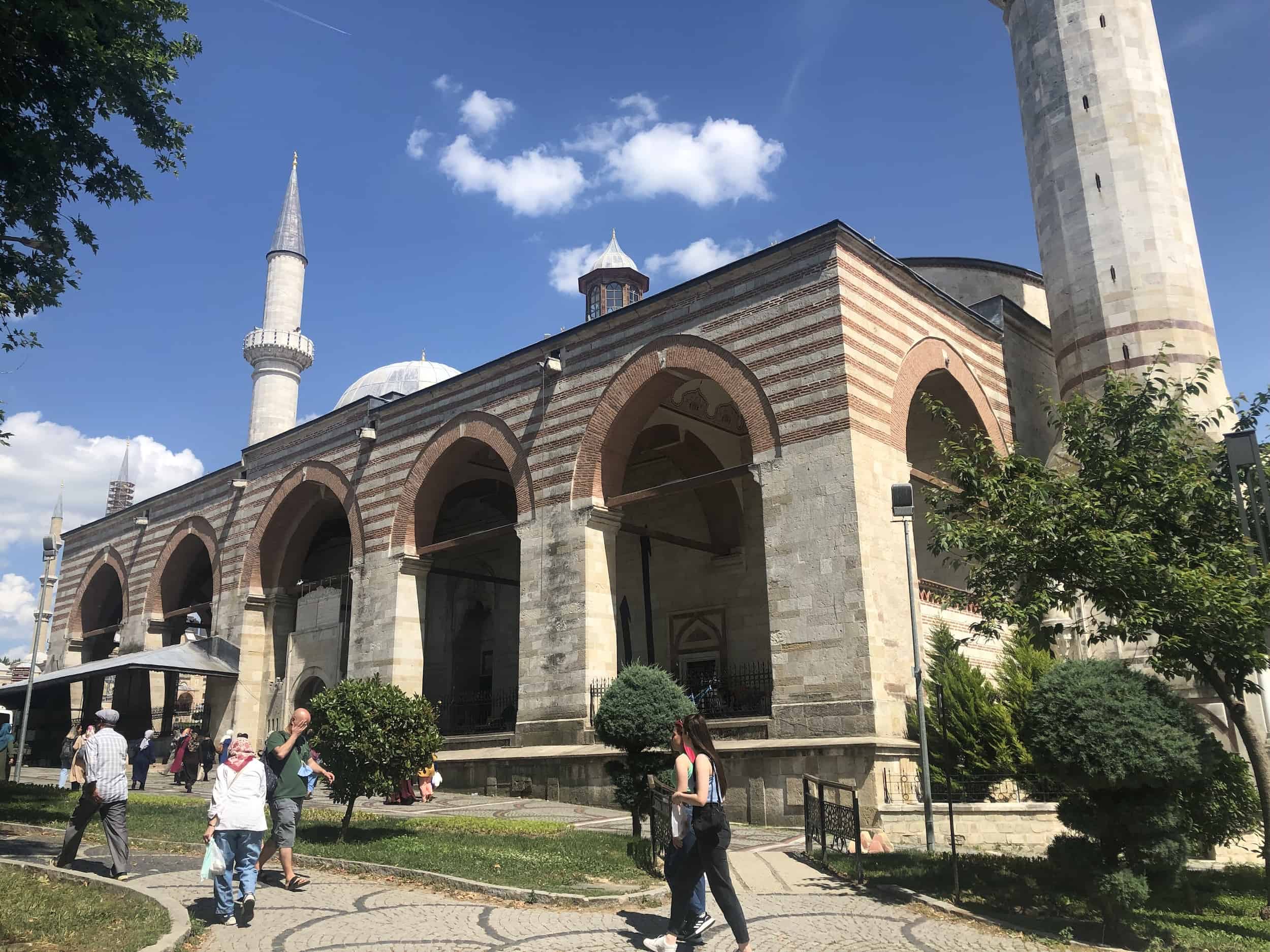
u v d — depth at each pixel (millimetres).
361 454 32500
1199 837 12406
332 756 14656
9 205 15102
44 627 53906
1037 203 28844
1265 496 12617
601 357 25938
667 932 9039
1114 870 10258
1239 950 10086
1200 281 26375
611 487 25594
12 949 8078
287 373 49688
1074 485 13070
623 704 15594
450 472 30500
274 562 36344
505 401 28234
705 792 8555
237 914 9781
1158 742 10016
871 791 18203
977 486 13797
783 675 20531
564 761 22969
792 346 22078
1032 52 29438
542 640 25281
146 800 20609
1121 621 12938
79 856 13266
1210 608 11602
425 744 15109
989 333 28000
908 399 23156
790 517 21234
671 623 31703
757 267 23016
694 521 32094
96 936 8602
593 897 10672
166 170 16312
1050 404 15211
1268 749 20016
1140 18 28281
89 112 15359
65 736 43844
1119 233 26484
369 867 12336
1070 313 27078
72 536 48688
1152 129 27172
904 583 21172
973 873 13125
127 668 33375
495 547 36656
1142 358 25469
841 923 10336
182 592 44438
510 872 12094
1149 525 12797
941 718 12391
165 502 42344
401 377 48969
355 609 31156
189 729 33656
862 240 22312
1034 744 10711
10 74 14414
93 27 14367
